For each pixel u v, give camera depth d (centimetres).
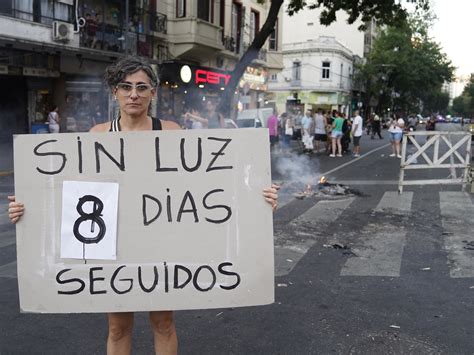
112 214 242
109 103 1781
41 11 1483
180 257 245
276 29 2900
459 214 769
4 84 1541
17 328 369
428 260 536
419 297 431
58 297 243
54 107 1577
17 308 406
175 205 245
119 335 257
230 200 246
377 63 5316
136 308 245
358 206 835
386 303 418
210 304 247
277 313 398
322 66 4928
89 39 1628
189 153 244
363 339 351
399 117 1909
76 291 243
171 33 1970
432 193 961
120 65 242
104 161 242
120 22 1789
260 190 246
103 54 1656
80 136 240
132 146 242
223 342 349
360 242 611
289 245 599
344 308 407
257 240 247
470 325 375
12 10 1389
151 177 243
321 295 437
